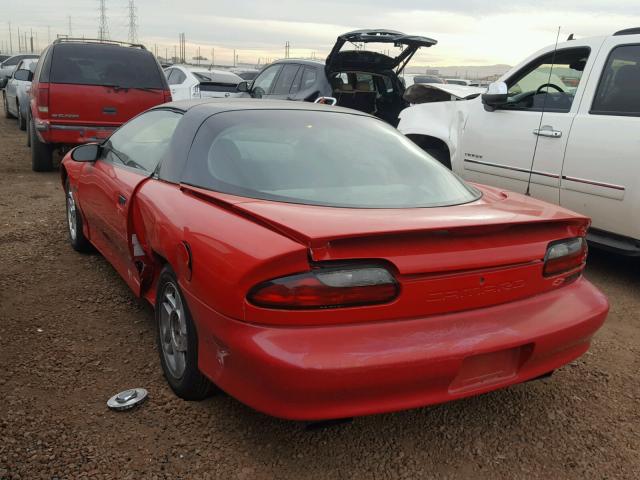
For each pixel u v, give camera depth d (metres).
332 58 8.69
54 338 3.47
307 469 2.45
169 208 2.85
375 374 2.16
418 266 2.25
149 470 2.39
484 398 3.05
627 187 4.50
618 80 4.75
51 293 4.15
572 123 4.95
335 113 3.52
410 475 2.45
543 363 2.58
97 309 3.91
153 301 3.26
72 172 4.77
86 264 4.78
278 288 2.14
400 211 2.57
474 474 2.48
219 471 2.41
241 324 2.22
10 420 2.64
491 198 3.11
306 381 2.11
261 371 2.16
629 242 4.69
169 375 2.94
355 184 2.87
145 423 2.69
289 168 2.88
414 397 2.28
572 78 5.24
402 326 2.26
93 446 2.51
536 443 2.70
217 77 13.73
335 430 2.72
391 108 9.60
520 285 2.51
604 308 2.73
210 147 3.01
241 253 2.24
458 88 7.71
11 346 3.34
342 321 2.19
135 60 8.33
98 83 8.09
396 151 3.27
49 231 5.70
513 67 5.86
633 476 2.51
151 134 3.77
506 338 2.38
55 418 2.69
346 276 2.16
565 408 2.99
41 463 2.38
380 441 2.66
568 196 5.01
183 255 2.57
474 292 2.39
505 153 5.55
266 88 10.09
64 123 7.97
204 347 2.50
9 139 12.47
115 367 3.18
